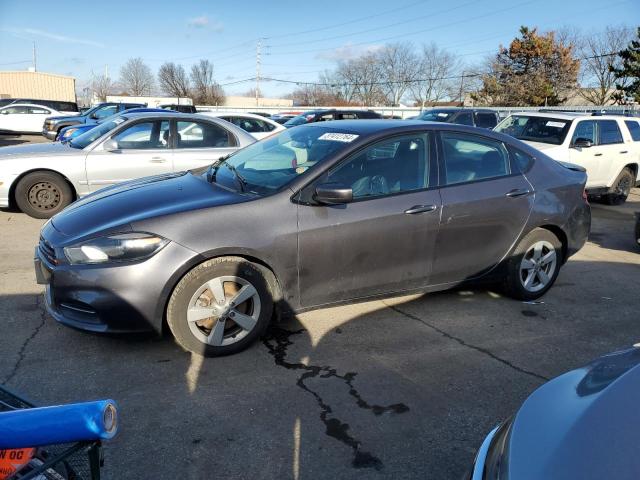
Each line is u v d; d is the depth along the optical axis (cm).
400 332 410
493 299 488
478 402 319
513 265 462
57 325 396
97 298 327
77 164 714
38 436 130
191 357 356
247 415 295
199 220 341
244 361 354
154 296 331
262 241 350
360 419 296
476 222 427
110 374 331
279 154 424
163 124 749
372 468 258
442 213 409
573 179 490
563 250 492
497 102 4622
